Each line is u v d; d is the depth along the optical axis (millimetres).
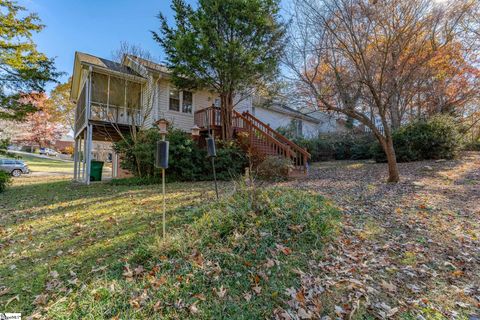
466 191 6117
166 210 4859
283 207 3832
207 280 2537
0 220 4812
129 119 11797
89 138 10227
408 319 2141
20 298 2391
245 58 8953
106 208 5391
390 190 6480
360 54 6941
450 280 2682
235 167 9719
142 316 2123
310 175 9500
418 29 6781
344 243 3420
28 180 12984
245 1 8891
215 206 4078
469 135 15398
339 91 7359
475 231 3818
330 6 6840
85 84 11102
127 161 10047
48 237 3828
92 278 2619
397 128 11766
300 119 19047
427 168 9062
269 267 2773
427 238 3633
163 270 2654
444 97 12836
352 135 15703
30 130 26266
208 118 11188
